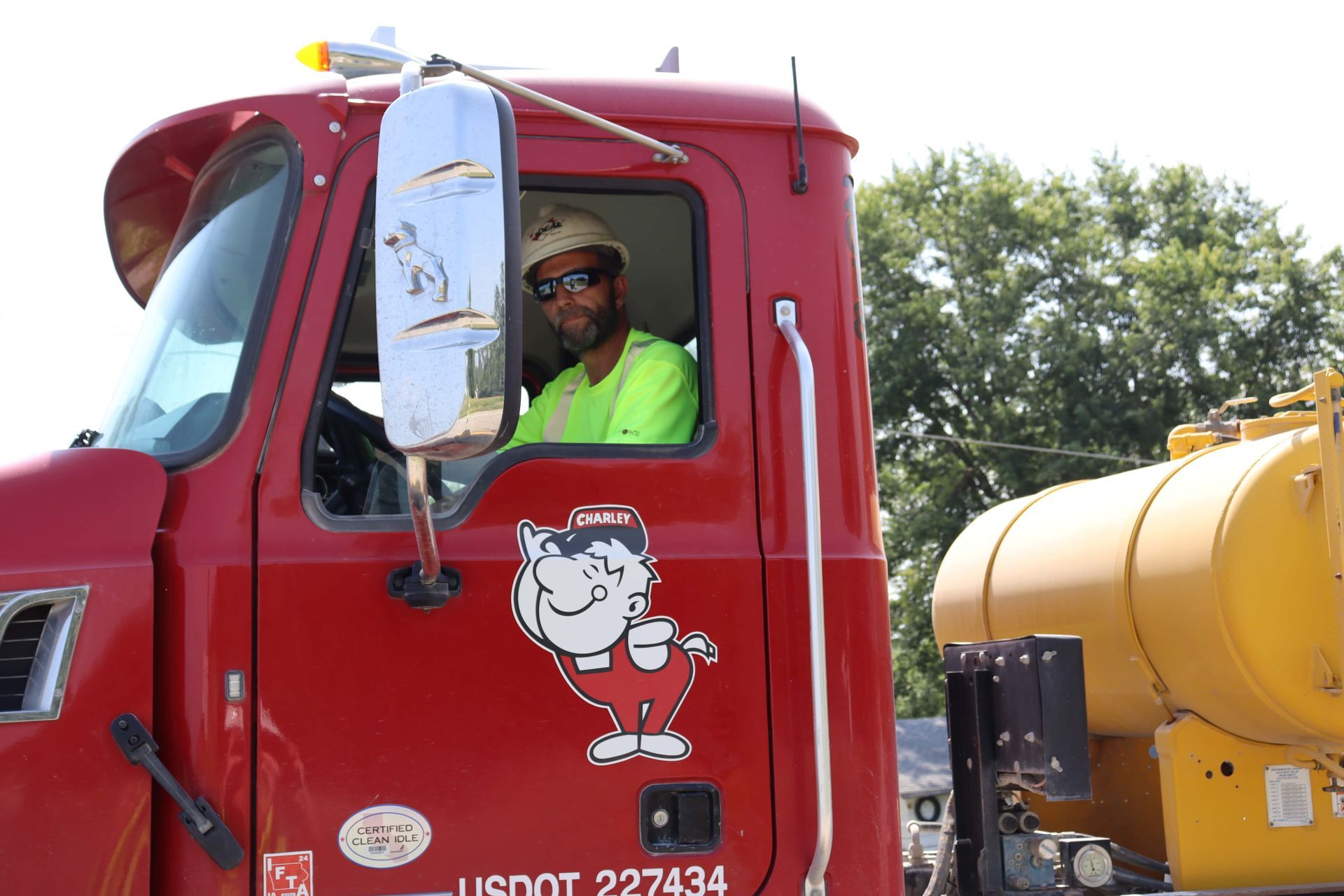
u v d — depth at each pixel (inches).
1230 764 136.3
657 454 99.3
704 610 96.8
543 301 116.6
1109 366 1032.2
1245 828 135.3
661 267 119.0
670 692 95.2
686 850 93.8
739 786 95.2
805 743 96.7
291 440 94.3
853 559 100.7
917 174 1198.9
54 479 90.5
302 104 99.0
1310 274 1063.6
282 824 88.1
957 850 122.0
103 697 86.6
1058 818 159.5
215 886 86.7
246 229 99.7
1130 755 154.7
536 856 91.5
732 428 101.1
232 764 88.0
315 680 90.1
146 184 112.3
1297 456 131.1
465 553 94.3
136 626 87.9
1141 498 145.1
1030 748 112.3
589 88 105.3
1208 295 1052.5
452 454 77.8
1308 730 128.6
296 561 91.5
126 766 86.2
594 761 93.4
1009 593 161.5
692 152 105.6
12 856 83.8
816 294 105.1
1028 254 1146.7
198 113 101.3
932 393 1090.7
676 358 110.6
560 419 119.5
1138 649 139.7
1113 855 143.5
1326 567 129.0
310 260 97.2
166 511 91.8
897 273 1147.9
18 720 85.2
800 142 106.0
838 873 96.2
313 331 96.3
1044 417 1032.8
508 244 78.3
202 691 88.6
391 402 77.9
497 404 76.5
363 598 91.8
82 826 85.0
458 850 90.4
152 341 102.7
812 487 96.4
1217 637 129.0
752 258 104.8
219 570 90.4
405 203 79.1
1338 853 136.9
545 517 96.3
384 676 91.1
